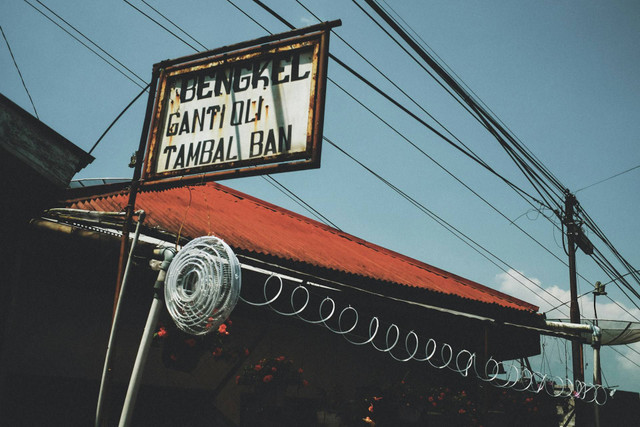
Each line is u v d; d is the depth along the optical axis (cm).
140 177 496
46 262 559
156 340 536
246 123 469
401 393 770
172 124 500
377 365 909
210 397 654
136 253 509
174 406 651
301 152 441
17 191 492
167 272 439
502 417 1015
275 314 750
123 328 628
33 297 565
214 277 396
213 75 496
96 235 549
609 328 1268
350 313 805
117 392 611
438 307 870
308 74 458
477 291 1181
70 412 575
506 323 901
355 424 731
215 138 478
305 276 673
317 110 445
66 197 648
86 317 603
